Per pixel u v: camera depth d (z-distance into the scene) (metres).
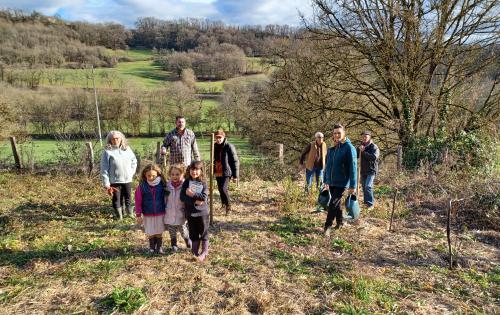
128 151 7.22
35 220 7.14
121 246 5.75
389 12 13.88
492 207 7.32
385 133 15.49
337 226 6.68
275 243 6.03
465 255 5.66
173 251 5.57
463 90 13.87
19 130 20.56
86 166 11.86
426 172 10.87
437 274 5.03
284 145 19.03
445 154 11.41
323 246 5.94
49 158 13.73
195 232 5.23
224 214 7.54
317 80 16.03
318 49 15.48
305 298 4.34
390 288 4.60
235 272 4.95
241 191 9.59
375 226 6.97
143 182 5.30
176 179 5.34
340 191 6.23
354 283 4.59
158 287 4.46
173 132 7.18
